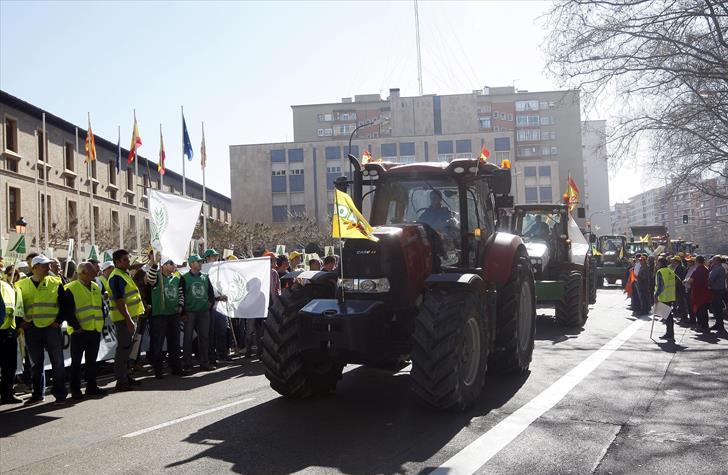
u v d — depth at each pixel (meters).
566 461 4.73
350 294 6.55
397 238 6.61
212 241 39.44
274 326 6.86
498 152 76.06
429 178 7.57
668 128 17.97
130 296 8.79
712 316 18.02
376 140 76.75
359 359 6.28
